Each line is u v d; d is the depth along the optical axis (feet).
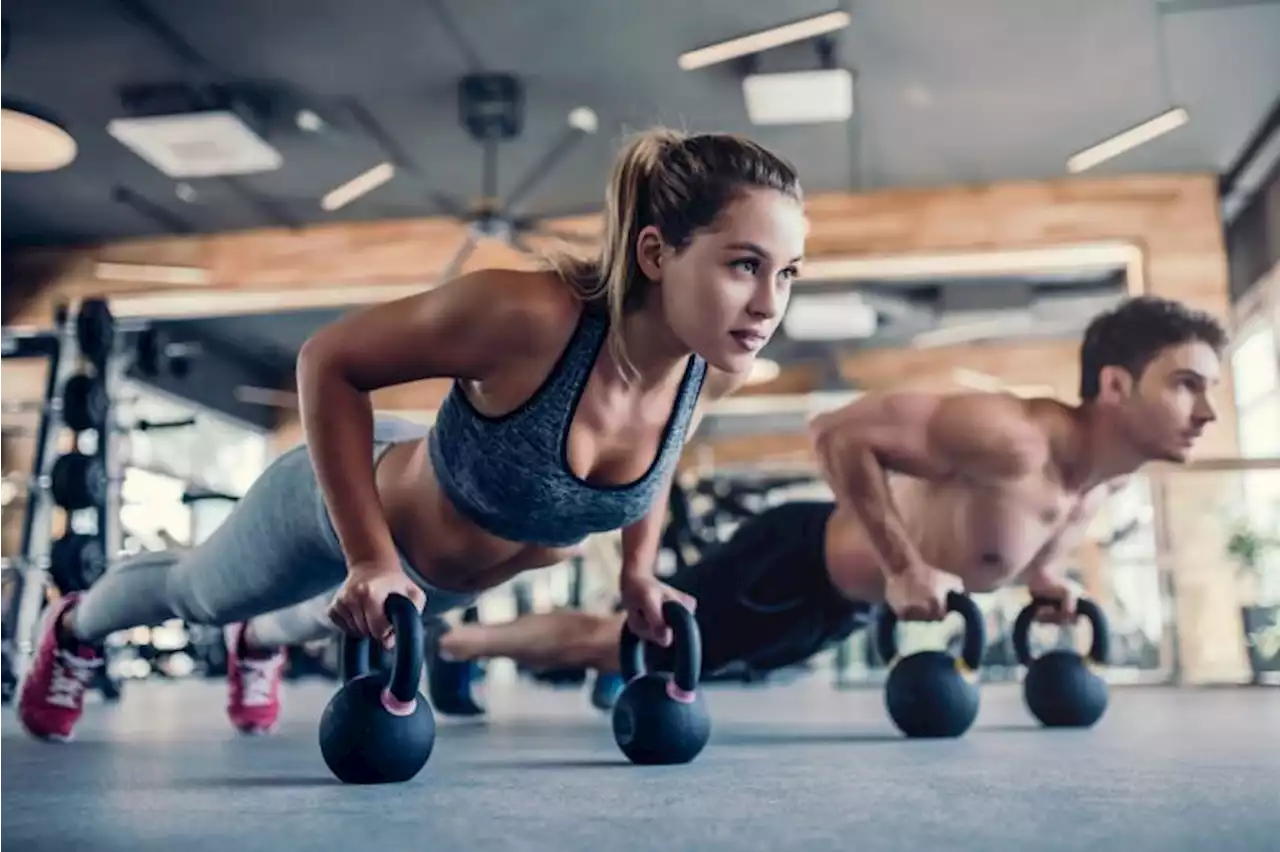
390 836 2.61
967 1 14.76
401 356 3.90
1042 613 7.04
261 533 4.82
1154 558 17.54
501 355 3.91
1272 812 2.99
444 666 8.40
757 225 3.80
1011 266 20.08
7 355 12.41
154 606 5.73
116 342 12.62
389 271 21.74
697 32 15.49
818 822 2.82
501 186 20.30
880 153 19.02
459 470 4.25
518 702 11.64
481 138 17.42
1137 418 6.32
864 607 7.20
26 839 2.60
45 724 6.15
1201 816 2.91
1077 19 15.16
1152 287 19.57
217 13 15.03
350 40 15.71
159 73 16.48
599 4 14.89
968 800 3.26
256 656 6.97
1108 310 6.68
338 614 3.88
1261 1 14.70
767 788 3.59
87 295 22.45
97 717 9.01
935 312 24.93
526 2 14.85
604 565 13.07
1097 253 19.84
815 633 7.27
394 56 16.15
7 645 11.41
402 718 3.78
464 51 16.03
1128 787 3.57
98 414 11.42
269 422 31.55
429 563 4.68
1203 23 15.25
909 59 16.15
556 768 4.32
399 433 5.19
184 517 23.27
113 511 12.16
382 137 18.45
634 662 4.97
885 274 20.48
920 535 6.76
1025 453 6.37
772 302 3.86
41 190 20.30
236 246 22.26
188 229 22.13
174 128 16.88
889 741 5.75
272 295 22.04
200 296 22.20
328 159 19.22
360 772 3.74
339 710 3.79
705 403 4.69
